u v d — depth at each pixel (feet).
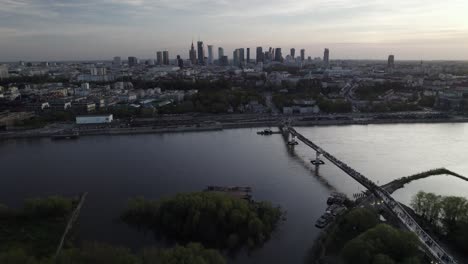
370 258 604.90
